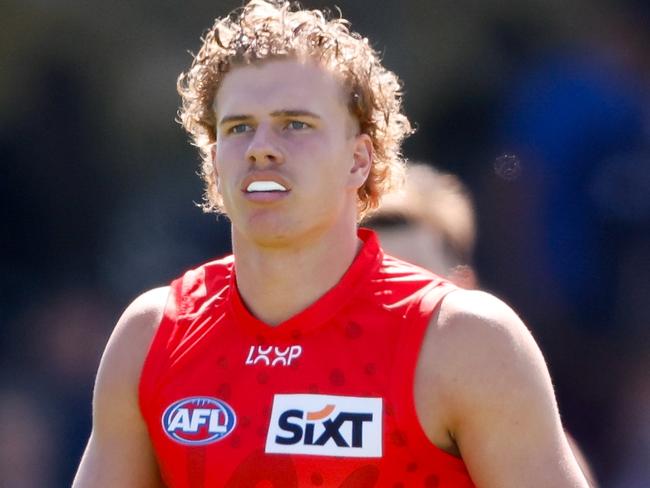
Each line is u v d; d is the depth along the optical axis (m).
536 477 8.05
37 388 25.56
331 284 8.53
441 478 8.24
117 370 8.88
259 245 8.43
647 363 25.55
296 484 8.12
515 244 26.33
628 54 26.86
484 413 8.11
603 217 25.97
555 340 25.91
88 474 8.90
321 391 8.25
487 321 8.23
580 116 26.36
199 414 8.45
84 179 26.98
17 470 24.30
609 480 24.94
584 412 25.50
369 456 8.08
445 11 27.16
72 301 26.47
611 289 25.86
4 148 27.06
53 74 27.11
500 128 26.89
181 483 8.48
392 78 9.30
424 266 12.13
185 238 26.45
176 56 27.03
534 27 27.09
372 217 12.21
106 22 27.03
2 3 26.84
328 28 8.68
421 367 8.20
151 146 27.00
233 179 8.40
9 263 26.69
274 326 8.52
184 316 8.89
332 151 8.41
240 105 8.38
